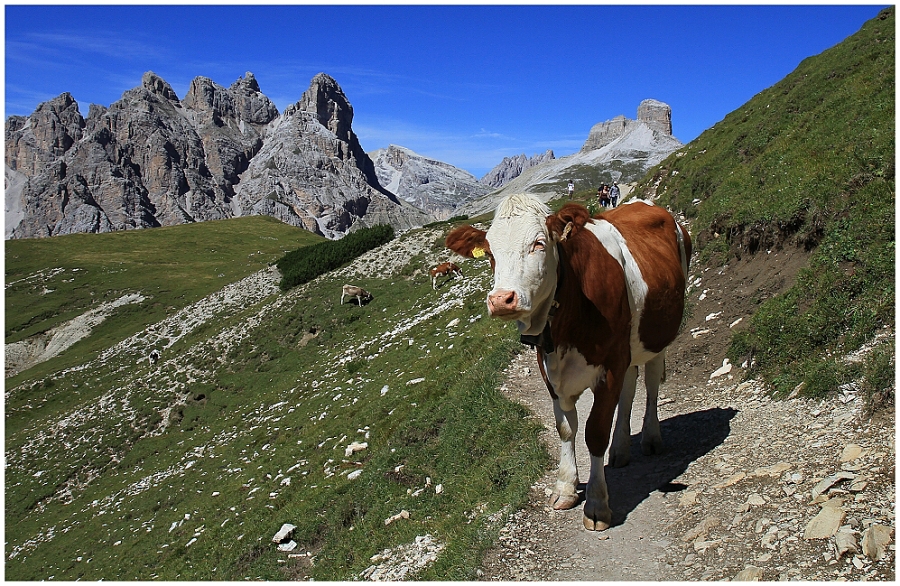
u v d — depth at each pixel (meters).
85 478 30.31
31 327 69.75
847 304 8.50
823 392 7.41
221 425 29.73
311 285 43.97
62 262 89.94
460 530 7.82
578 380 6.15
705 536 5.73
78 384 47.53
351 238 51.00
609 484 7.52
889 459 5.50
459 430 11.84
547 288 5.44
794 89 23.59
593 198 43.22
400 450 12.66
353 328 36.00
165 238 106.50
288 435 22.80
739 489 6.25
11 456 35.25
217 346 40.75
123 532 21.58
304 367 33.78
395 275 41.25
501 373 13.32
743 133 22.95
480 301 25.83
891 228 8.93
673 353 11.62
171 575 14.82
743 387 9.15
